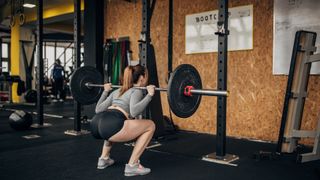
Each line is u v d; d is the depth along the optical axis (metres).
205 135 4.09
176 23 4.49
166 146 3.43
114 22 5.25
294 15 3.46
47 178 2.33
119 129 2.22
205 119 4.25
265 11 3.68
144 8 3.31
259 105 3.77
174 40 4.52
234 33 3.92
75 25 4.07
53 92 9.77
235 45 3.91
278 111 3.62
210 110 4.20
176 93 2.32
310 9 3.35
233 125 3.98
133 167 2.39
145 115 3.42
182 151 3.20
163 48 4.60
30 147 3.38
